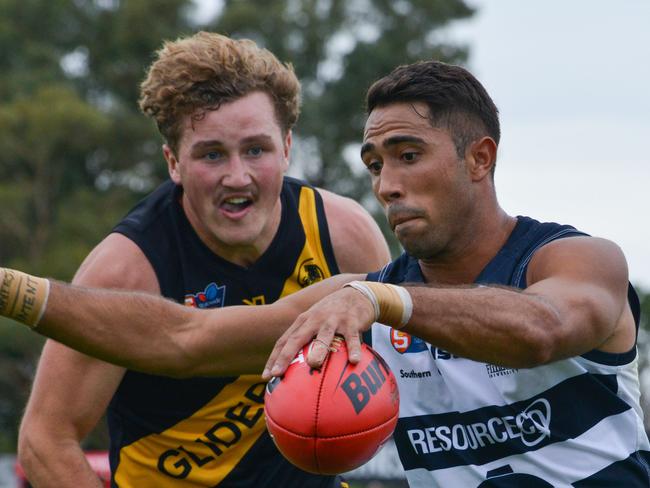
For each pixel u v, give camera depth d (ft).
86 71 374.43
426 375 45.62
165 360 44.50
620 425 44.24
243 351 46.21
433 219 42.68
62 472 52.70
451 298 37.27
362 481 150.00
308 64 371.97
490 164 43.75
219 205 53.88
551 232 43.78
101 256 54.90
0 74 361.92
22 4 366.22
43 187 337.52
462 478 45.68
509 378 43.57
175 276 55.77
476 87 43.39
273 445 57.98
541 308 37.58
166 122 54.29
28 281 41.47
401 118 42.29
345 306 37.04
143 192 348.79
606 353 43.29
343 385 38.96
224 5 371.56
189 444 57.52
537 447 44.06
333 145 357.82
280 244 56.80
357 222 59.36
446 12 373.40
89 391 53.52
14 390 305.32
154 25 352.90
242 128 53.11
